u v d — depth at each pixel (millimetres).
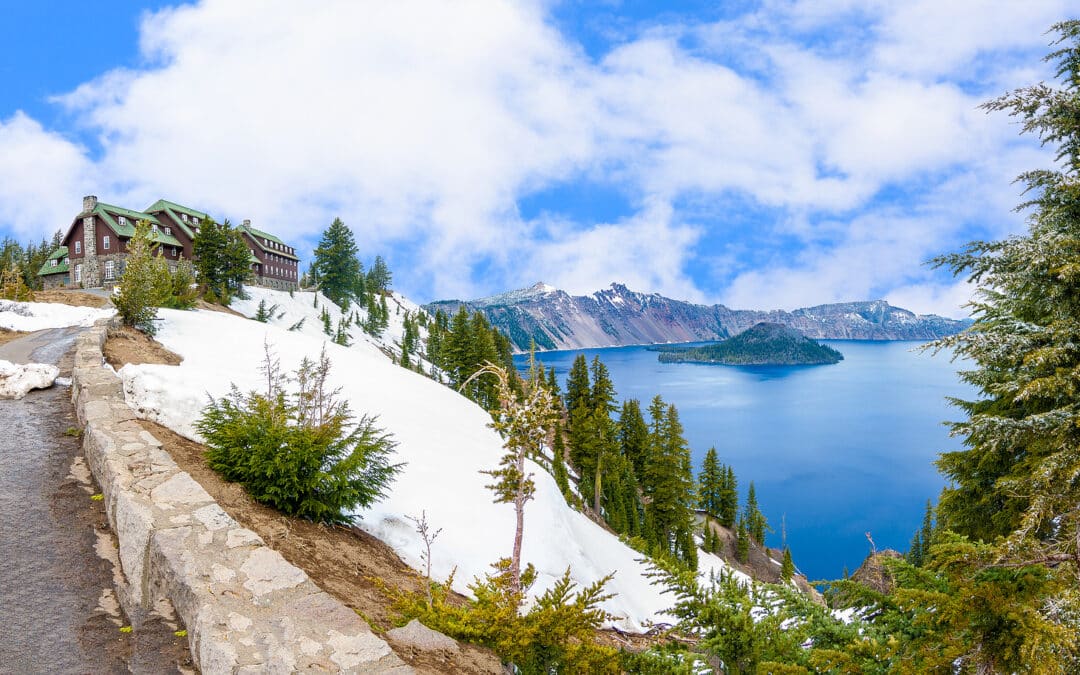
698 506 86500
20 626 5844
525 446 7910
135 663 5430
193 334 23219
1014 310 9367
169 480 8148
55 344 20609
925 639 5453
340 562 8875
